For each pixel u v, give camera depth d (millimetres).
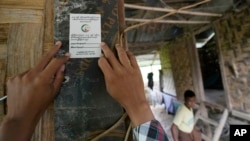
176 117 2223
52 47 564
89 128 529
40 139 523
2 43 559
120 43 567
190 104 2229
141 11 2199
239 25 2469
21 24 571
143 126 470
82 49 548
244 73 2553
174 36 3666
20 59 558
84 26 558
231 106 2824
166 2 2016
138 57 4957
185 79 3910
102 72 546
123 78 500
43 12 584
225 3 2240
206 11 2371
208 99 3340
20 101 464
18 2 578
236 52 2621
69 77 535
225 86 2891
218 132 2795
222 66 2900
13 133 444
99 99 541
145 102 498
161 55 4711
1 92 540
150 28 2943
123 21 596
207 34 3381
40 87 479
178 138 2201
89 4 566
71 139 520
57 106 524
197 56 3520
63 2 560
